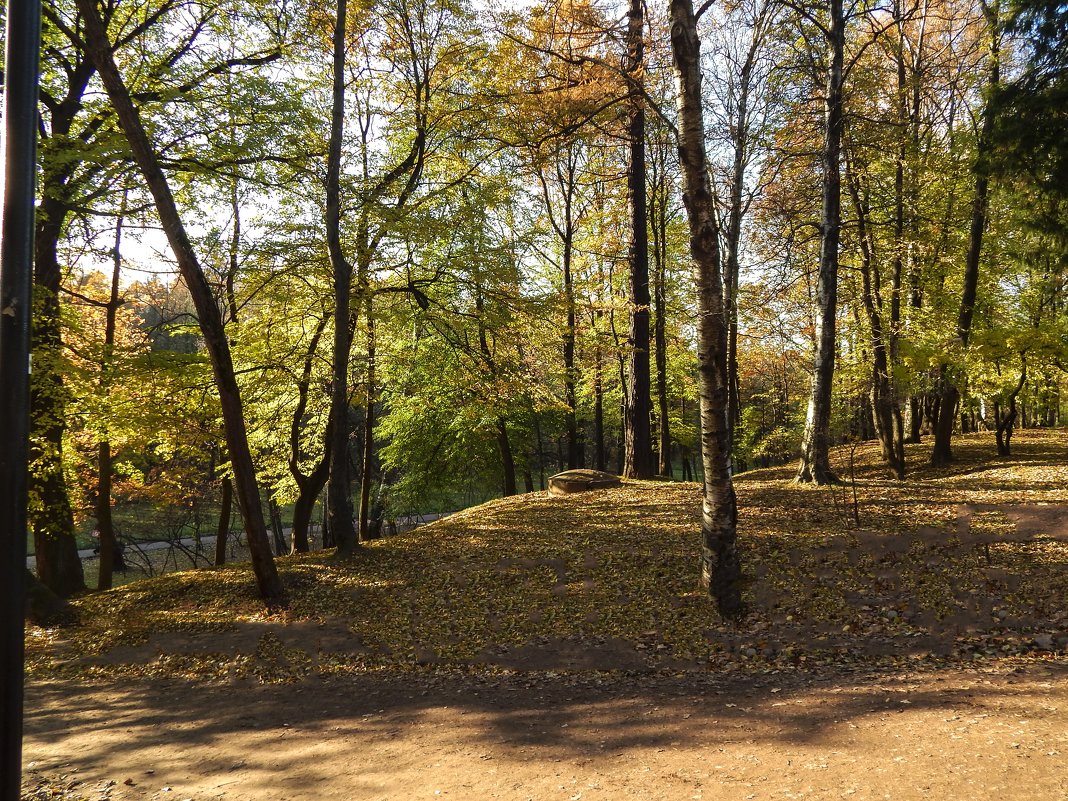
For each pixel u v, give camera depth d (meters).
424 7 14.60
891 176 18.95
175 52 13.48
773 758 4.88
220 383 11.39
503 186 15.29
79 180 11.86
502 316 15.25
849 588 9.36
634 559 11.62
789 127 16.66
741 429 37.00
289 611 11.31
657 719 6.15
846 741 5.00
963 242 20.25
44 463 13.05
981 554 9.67
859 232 17.53
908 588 9.05
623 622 9.50
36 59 2.98
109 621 11.70
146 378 12.48
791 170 17.02
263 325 15.23
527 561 12.38
